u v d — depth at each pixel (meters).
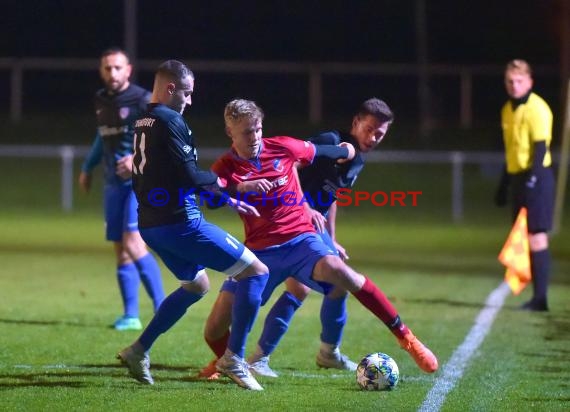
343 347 24.58
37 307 30.50
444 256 47.25
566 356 23.55
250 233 20.27
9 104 89.50
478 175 79.19
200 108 88.88
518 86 31.08
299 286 21.33
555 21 89.19
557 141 81.81
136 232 27.34
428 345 24.92
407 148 84.75
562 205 72.00
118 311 29.97
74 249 47.94
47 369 21.27
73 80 90.31
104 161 27.56
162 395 18.80
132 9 82.00
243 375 19.38
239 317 19.19
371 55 92.19
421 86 87.88
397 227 62.22
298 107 88.19
